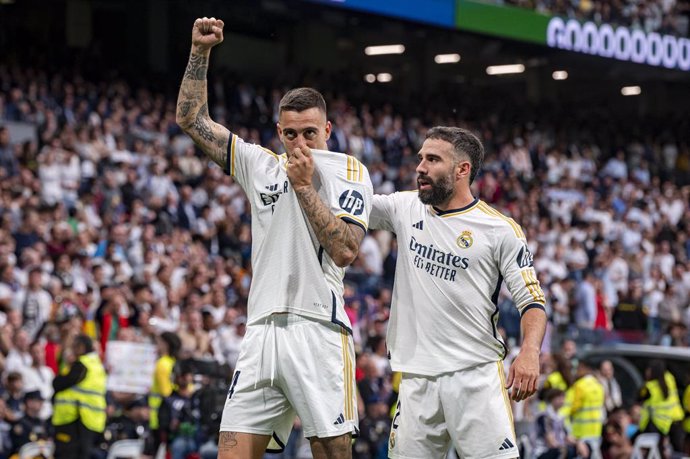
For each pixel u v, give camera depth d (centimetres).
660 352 1791
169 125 2547
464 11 3372
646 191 3534
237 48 3712
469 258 705
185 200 2198
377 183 2780
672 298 2628
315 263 618
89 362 1352
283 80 3534
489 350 710
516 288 699
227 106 3020
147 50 3409
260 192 634
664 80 4631
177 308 1700
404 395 724
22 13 3312
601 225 2958
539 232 2800
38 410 1369
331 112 3020
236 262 2084
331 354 618
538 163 3528
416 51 4353
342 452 620
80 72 2934
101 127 2342
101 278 1708
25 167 2114
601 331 2014
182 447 1366
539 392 1655
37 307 1574
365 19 3259
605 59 3884
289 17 3478
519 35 3519
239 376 630
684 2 4169
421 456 716
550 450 1581
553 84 4669
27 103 2397
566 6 3684
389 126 3247
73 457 1329
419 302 714
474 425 701
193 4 3381
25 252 1661
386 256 2291
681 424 1728
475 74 4569
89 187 2097
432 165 707
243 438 626
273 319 623
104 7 3441
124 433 1413
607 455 1638
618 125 4259
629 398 1791
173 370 1388
